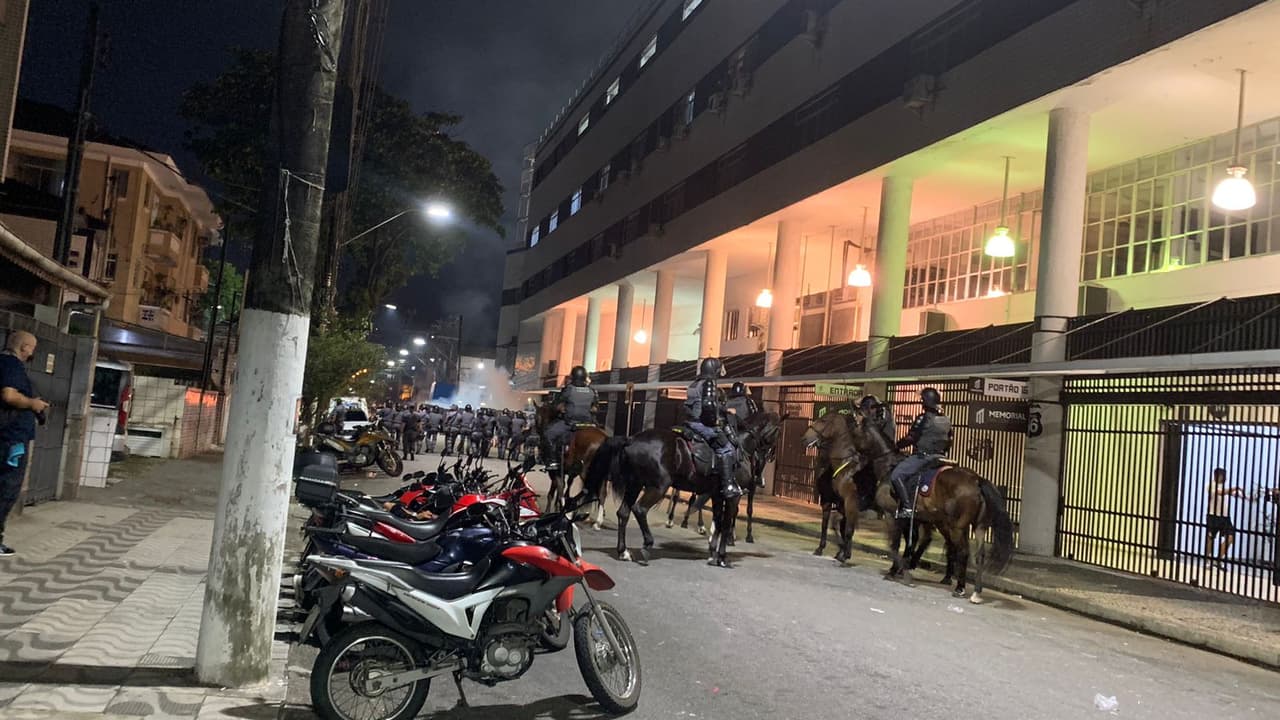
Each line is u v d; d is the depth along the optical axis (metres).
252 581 5.43
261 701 5.18
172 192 48.00
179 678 5.43
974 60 17.08
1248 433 12.88
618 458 12.55
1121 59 13.66
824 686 6.85
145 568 8.62
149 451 21.45
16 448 8.27
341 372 26.92
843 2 22.00
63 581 7.73
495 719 5.68
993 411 16.39
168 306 50.41
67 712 4.71
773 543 16.00
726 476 12.35
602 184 43.25
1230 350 12.95
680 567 12.11
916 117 18.67
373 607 5.23
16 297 11.70
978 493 11.55
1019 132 17.19
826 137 22.31
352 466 22.52
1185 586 13.20
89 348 12.80
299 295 5.50
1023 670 7.89
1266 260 15.08
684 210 31.98
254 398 5.44
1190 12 12.54
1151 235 17.61
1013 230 21.28
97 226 34.62
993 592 12.63
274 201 5.45
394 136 39.47
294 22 5.50
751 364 28.05
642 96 37.72
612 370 40.50
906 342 20.69
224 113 35.44
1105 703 6.96
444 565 5.80
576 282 45.56
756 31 26.92
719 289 30.69
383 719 5.36
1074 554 15.34
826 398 23.34
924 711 6.41
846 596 10.90
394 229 40.91
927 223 24.92
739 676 6.97
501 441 37.66
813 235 27.95
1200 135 16.42
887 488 12.88
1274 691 8.16
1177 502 14.01
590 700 6.15
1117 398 14.66
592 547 13.44
